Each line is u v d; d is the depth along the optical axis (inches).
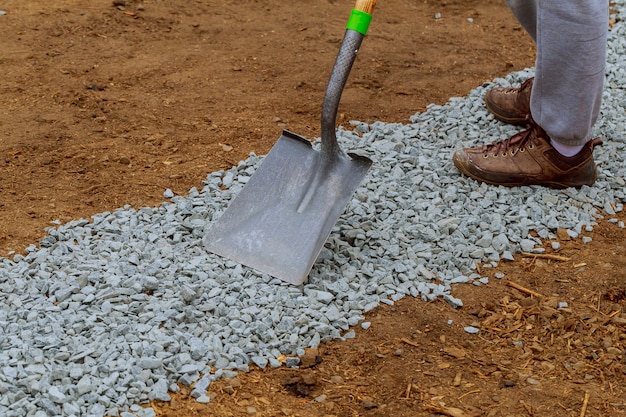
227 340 143.7
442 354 144.2
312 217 151.5
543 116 159.3
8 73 186.4
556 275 152.9
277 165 154.1
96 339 142.2
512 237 156.7
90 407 137.1
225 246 151.6
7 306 145.4
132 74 187.9
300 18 207.9
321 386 141.1
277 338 144.4
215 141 172.9
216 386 140.3
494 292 150.8
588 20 153.3
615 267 153.6
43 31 198.1
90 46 194.7
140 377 139.5
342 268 151.4
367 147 170.1
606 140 172.4
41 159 168.4
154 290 147.8
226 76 188.5
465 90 186.5
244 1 212.8
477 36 204.1
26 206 160.1
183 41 198.2
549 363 143.3
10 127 174.2
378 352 144.3
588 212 161.0
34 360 139.9
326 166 152.9
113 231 155.3
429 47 199.5
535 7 164.4
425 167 166.6
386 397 140.1
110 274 148.9
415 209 159.8
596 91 157.1
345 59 149.7
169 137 173.6
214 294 147.3
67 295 146.7
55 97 181.3
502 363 143.3
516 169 162.6
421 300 149.7
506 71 192.5
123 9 206.2
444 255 154.0
